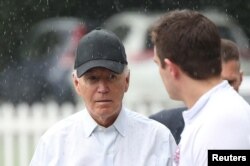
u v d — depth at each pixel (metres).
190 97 8.58
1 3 39.66
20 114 25.78
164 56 8.61
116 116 9.97
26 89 37.28
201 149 8.11
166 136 10.09
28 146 25.70
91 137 9.94
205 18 8.66
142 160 9.92
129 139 9.98
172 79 8.62
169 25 8.62
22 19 39.81
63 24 39.75
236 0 39.38
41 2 39.91
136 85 33.75
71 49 37.94
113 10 41.28
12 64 38.75
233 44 11.98
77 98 34.94
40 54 38.94
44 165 9.92
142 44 35.84
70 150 9.92
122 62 9.73
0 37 39.47
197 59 8.48
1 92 37.53
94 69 9.59
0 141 25.66
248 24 39.66
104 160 9.88
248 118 8.23
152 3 40.69
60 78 36.25
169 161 9.98
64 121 10.10
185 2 39.88
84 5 40.91
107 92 9.64
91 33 9.84
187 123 8.50
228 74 11.84
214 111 8.24
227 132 8.09
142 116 10.20
